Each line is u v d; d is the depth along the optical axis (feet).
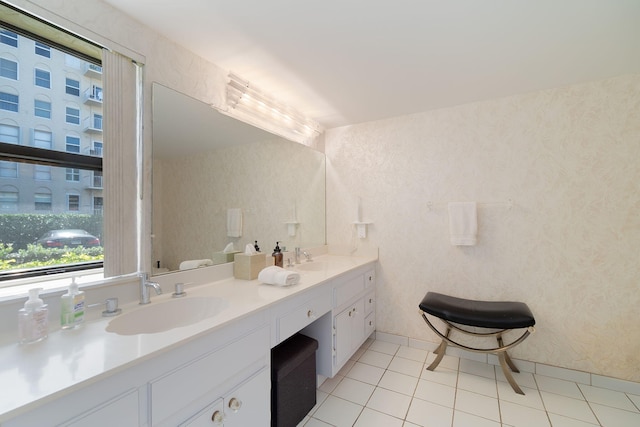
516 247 7.07
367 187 8.96
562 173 6.62
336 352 6.38
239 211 6.27
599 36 4.75
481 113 7.43
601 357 6.30
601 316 6.31
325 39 4.84
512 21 4.39
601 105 6.27
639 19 4.33
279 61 5.52
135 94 4.38
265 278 5.35
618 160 6.14
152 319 4.07
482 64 5.65
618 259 6.16
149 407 2.76
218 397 3.49
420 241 8.20
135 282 4.23
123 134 4.20
